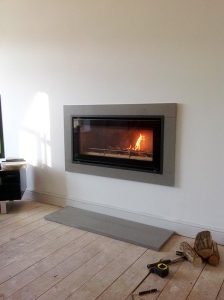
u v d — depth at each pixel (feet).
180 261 7.13
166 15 8.02
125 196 9.50
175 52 8.01
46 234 8.62
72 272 6.71
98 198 10.11
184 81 7.98
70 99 10.22
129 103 8.98
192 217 8.36
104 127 9.67
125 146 9.39
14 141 12.10
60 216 9.79
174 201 8.59
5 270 6.78
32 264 7.03
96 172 9.95
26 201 11.65
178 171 8.40
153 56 8.37
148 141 8.87
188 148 8.15
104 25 9.11
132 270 6.77
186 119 8.08
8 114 12.06
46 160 11.25
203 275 6.58
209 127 7.78
